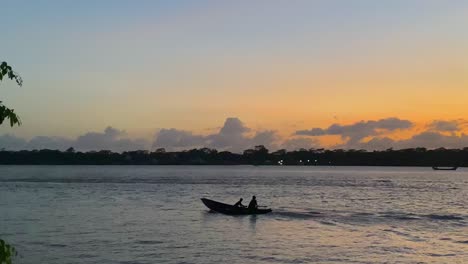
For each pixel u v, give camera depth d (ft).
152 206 217.36
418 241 128.88
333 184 451.94
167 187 367.45
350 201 260.62
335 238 133.18
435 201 265.13
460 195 315.17
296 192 334.65
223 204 189.37
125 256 107.24
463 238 133.69
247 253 112.47
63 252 110.63
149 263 100.99
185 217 177.47
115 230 143.64
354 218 178.60
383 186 426.10
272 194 314.35
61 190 319.88
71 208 205.77
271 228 151.53
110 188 347.15
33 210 196.44
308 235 138.21
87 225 153.79
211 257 107.86
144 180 476.13
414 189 383.24
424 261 105.81
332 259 107.24
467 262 105.09
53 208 204.54
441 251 115.85
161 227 151.12
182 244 122.21
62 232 138.72
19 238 128.06
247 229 148.97
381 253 113.80
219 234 138.82
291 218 177.37
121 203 230.89
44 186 361.51
